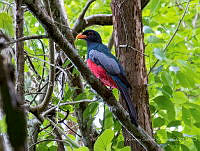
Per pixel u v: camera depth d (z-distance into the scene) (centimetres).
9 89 243
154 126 1061
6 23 720
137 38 1008
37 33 1397
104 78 1038
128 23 1012
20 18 723
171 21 1508
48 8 877
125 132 1009
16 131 239
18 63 768
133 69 991
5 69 246
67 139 1062
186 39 1436
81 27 1385
